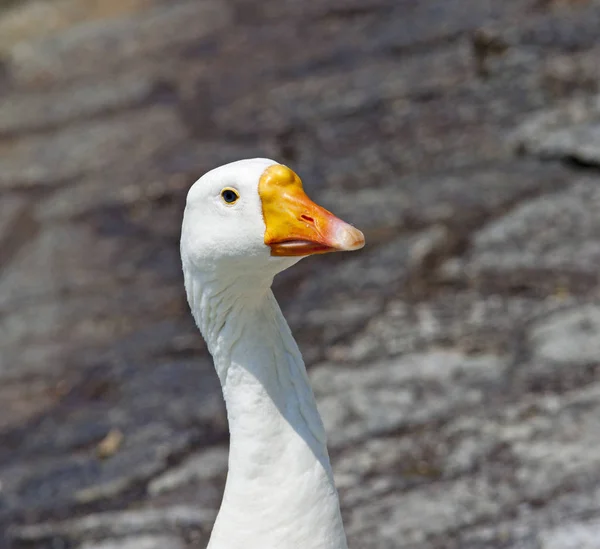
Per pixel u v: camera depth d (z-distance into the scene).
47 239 14.60
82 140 16.98
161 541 9.16
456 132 14.68
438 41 17.19
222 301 5.57
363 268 12.44
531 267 11.83
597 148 13.37
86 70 19.45
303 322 11.68
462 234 12.60
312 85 16.92
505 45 16.00
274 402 5.49
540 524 8.51
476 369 10.51
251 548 5.45
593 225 12.31
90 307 13.05
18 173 16.36
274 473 5.44
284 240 5.36
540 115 14.42
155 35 20.30
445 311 11.43
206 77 18.20
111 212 14.89
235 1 21.25
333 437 9.89
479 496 8.95
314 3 20.19
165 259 13.77
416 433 9.80
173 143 16.31
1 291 13.67
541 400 9.94
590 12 16.39
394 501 9.03
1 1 22.39
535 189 13.16
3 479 10.42
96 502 9.84
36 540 9.49
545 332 10.80
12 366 12.25
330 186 14.02
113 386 11.58
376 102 15.88
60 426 11.10
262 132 15.87
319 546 5.41
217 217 5.48
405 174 14.01
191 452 10.30
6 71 19.97
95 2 22.30
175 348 12.05
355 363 10.88
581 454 9.20
